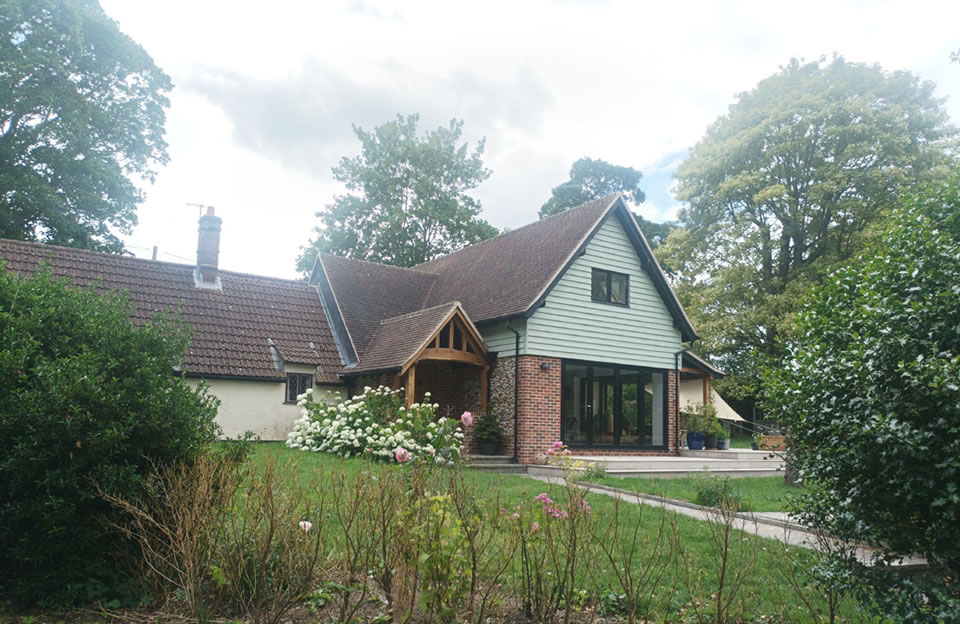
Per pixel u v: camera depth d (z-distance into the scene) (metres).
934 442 4.64
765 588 6.27
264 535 5.11
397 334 18.39
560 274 17.66
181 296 18.39
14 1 22.64
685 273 33.25
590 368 18.70
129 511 5.00
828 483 5.82
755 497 12.81
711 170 31.95
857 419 5.14
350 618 4.55
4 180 22.38
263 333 18.73
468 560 4.64
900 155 27.86
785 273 31.20
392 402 15.70
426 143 36.34
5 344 5.25
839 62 31.55
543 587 5.02
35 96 23.34
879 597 5.29
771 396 6.67
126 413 5.27
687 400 26.88
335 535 6.21
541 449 17.12
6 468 4.72
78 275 17.31
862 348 5.37
